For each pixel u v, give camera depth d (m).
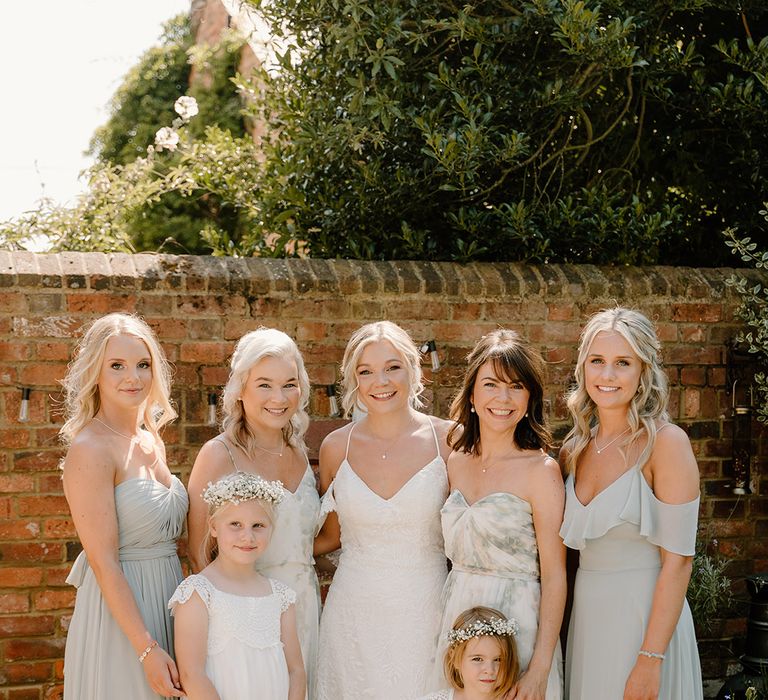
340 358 4.55
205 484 3.55
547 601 3.35
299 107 5.58
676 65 4.97
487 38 4.98
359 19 4.84
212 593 3.23
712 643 4.95
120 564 3.30
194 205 11.80
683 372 4.87
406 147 5.16
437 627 3.57
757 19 5.28
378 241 5.32
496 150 4.86
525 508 3.42
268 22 5.33
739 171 5.34
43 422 4.21
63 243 5.99
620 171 5.55
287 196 5.48
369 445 3.76
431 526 3.63
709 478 4.92
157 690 3.18
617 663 3.28
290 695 3.28
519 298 4.72
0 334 4.16
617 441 3.40
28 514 4.21
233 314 4.43
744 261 5.16
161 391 3.55
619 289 4.80
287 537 3.58
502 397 3.44
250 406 3.58
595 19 4.57
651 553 3.31
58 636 4.26
